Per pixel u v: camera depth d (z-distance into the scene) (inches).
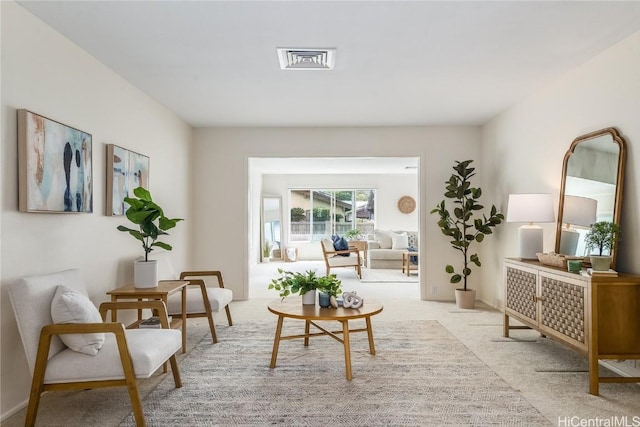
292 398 100.3
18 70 94.9
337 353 133.0
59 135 107.7
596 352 101.1
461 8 97.6
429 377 113.2
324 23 105.0
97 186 128.3
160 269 149.3
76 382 84.8
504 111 190.9
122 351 84.1
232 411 93.7
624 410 93.8
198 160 220.1
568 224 139.5
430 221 220.1
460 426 86.9
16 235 94.4
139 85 152.7
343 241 321.4
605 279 101.5
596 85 127.3
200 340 148.3
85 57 121.6
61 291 90.8
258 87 155.3
